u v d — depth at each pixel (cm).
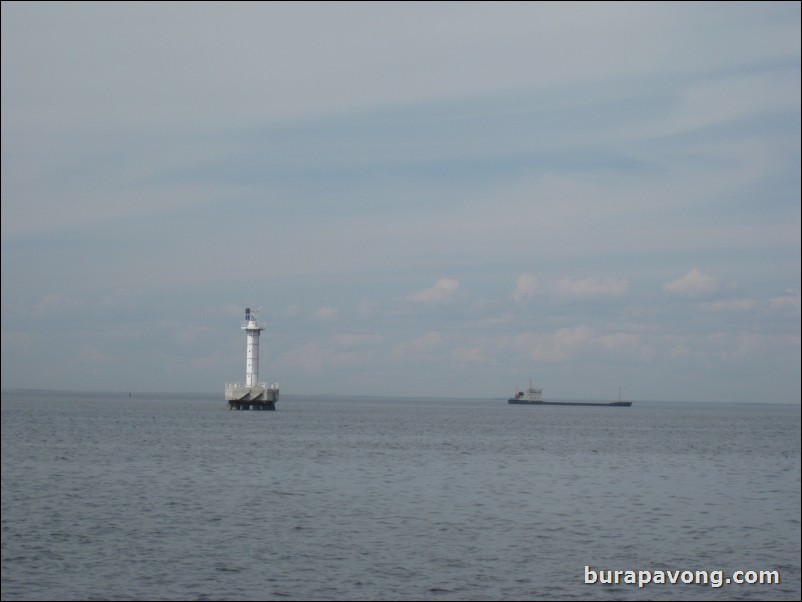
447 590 5981
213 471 12650
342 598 5756
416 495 10231
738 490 11512
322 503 9469
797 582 6341
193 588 5931
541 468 13925
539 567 6612
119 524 8019
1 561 6562
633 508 9500
